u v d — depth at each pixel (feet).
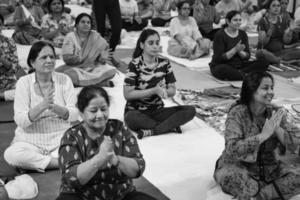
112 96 18.04
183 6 24.94
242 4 34.09
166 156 12.99
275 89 19.47
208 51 24.91
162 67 14.39
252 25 34.22
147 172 12.03
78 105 8.48
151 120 14.38
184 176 11.85
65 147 8.41
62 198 8.33
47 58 11.70
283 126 10.32
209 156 13.08
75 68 18.95
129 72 14.20
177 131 14.67
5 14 31.71
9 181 11.03
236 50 20.61
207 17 29.01
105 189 8.50
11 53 17.43
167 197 10.83
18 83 11.99
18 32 26.07
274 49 24.04
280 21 23.98
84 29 18.92
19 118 11.55
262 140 9.74
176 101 17.62
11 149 11.72
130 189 8.78
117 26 23.29
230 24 20.77
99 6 23.43
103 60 19.54
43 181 11.32
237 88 19.42
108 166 8.42
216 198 10.49
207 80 20.81
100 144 8.52
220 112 16.49
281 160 11.46
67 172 8.14
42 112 11.60
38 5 29.45
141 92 14.05
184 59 24.54
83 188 8.42
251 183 10.14
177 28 25.08
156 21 34.17
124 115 14.53
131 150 8.69
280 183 10.28
